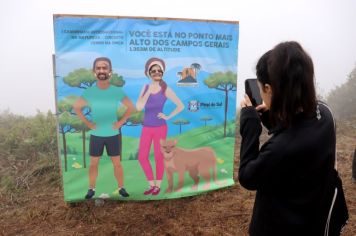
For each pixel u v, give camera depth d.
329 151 1.53
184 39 3.57
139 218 3.58
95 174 3.64
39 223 3.49
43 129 5.83
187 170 3.91
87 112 3.48
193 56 3.64
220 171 4.08
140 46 3.47
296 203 1.54
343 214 1.66
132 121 3.60
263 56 1.58
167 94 3.64
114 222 3.50
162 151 3.77
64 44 3.30
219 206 3.81
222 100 3.86
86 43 3.35
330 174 1.56
